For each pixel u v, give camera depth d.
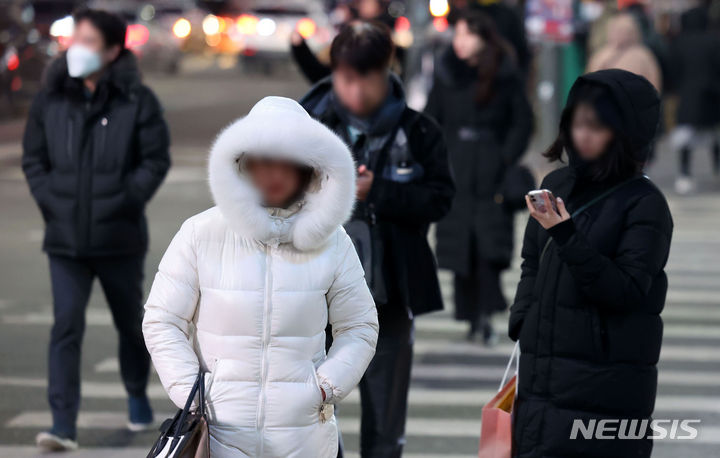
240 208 9.75
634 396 10.91
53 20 76.56
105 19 16.30
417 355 22.45
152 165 16.67
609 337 10.86
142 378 17.56
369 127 14.26
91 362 21.27
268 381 9.97
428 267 14.52
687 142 42.62
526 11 41.69
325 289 10.16
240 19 98.88
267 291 9.96
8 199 38.56
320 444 10.16
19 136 53.75
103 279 16.78
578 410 10.92
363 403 14.23
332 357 10.27
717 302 27.11
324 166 9.84
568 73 48.50
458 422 18.44
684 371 21.45
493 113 22.25
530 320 11.20
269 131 9.71
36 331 23.36
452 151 22.45
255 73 100.19
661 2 68.38
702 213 38.56
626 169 11.10
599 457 10.95
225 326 9.97
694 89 42.25
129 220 16.67
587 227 11.01
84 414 18.36
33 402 18.94
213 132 56.62
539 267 11.28
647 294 10.90
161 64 97.56
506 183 22.09
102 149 16.45
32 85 59.47
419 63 45.62
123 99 16.55
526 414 11.11
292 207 10.22
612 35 35.34
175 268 10.15
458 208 22.41
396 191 14.05
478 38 22.23
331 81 14.59
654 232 10.90
